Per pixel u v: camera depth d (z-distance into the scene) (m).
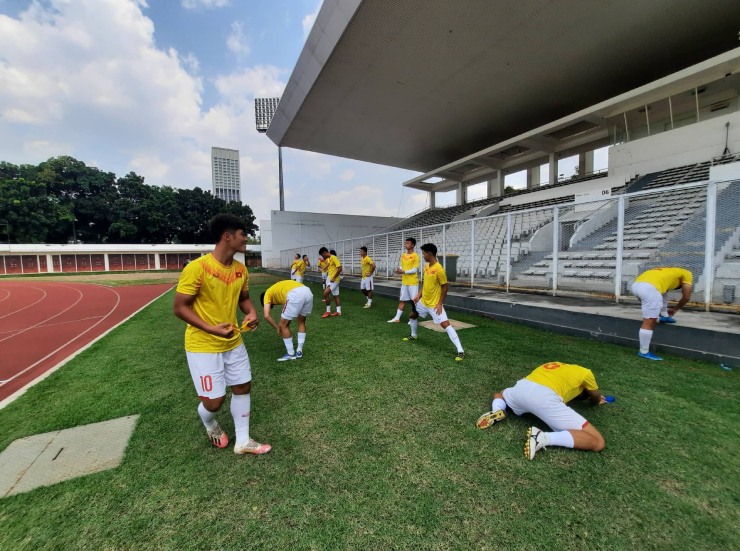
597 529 1.57
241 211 48.41
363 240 22.11
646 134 16.02
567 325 5.05
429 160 28.67
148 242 44.31
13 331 7.11
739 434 2.31
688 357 3.83
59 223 37.59
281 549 1.51
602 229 7.94
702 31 12.62
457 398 3.01
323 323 6.43
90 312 9.52
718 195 4.64
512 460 2.10
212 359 2.14
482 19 12.12
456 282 9.07
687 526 1.58
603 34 12.77
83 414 2.96
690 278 3.88
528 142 19.70
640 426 2.44
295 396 3.16
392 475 2.00
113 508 1.81
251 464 2.15
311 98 17.59
